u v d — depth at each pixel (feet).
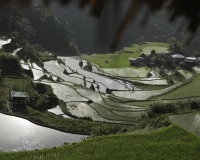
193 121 94.63
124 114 139.23
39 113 120.98
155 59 269.03
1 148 84.58
